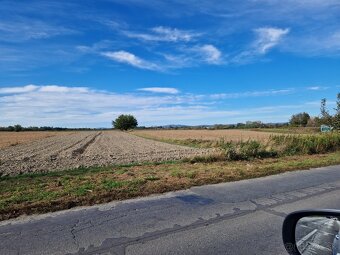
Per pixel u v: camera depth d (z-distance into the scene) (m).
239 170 13.02
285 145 20.70
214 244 5.40
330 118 29.22
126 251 5.15
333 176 11.98
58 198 8.48
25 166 16.72
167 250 5.17
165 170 13.63
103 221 6.66
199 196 8.82
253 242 5.46
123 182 10.48
